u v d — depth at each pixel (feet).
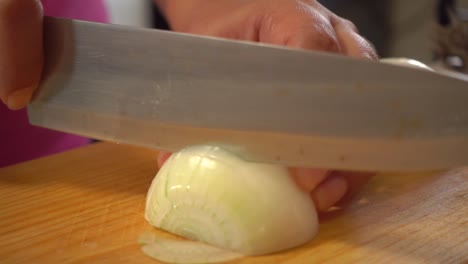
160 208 1.08
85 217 1.13
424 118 0.96
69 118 1.19
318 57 0.99
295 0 1.17
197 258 1.02
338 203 1.16
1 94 1.19
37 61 1.16
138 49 1.11
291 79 1.01
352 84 0.98
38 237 1.08
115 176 1.28
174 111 1.09
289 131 1.02
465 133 0.95
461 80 0.95
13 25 1.11
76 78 1.16
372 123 0.98
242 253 1.03
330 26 1.12
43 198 1.20
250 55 1.03
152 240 1.07
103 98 1.15
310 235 1.06
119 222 1.12
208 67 1.06
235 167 1.05
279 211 1.03
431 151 0.96
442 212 1.12
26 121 1.54
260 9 1.20
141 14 2.49
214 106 1.07
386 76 0.97
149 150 1.40
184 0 1.39
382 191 1.20
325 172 1.06
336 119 1.00
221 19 1.28
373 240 1.05
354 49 1.16
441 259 1.00
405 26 2.78
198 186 1.05
